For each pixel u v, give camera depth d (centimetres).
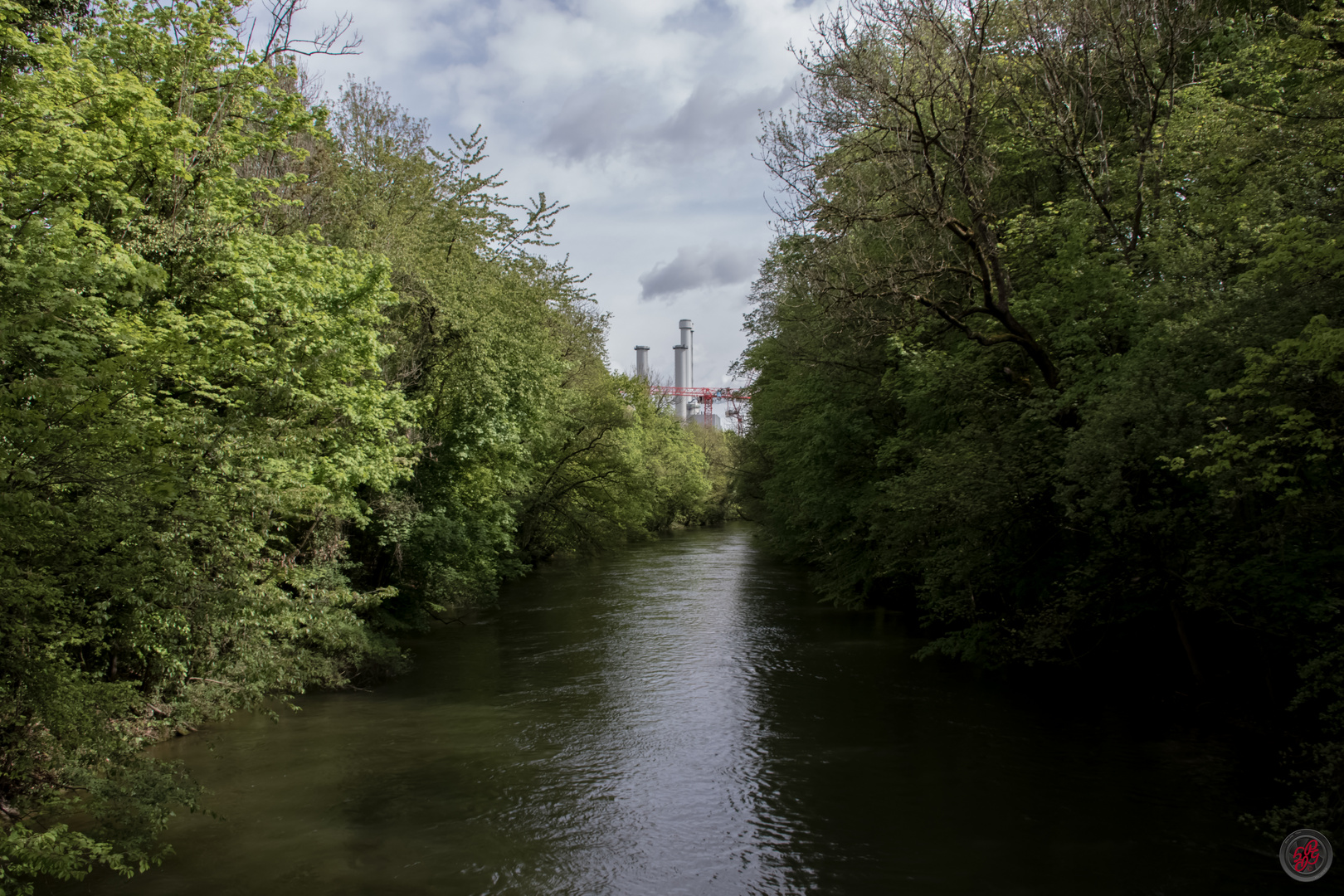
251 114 1260
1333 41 1004
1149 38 1653
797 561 4066
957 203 1752
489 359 2114
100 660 1064
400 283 1889
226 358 1083
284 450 1019
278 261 1259
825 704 1427
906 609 2455
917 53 1494
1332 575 977
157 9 1157
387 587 1648
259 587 1073
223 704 1223
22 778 799
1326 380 865
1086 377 1417
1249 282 1039
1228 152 1302
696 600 2753
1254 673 1265
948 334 1892
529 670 1759
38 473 695
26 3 1079
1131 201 1541
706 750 1206
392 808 995
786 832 914
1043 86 1688
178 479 820
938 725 1284
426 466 2144
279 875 812
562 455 3603
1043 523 1493
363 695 1552
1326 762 870
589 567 3947
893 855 847
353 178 1884
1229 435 902
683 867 837
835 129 1631
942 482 1480
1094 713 1319
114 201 1021
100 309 882
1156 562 1208
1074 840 865
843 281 1720
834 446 2331
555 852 872
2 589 636
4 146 916
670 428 7088
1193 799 960
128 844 735
